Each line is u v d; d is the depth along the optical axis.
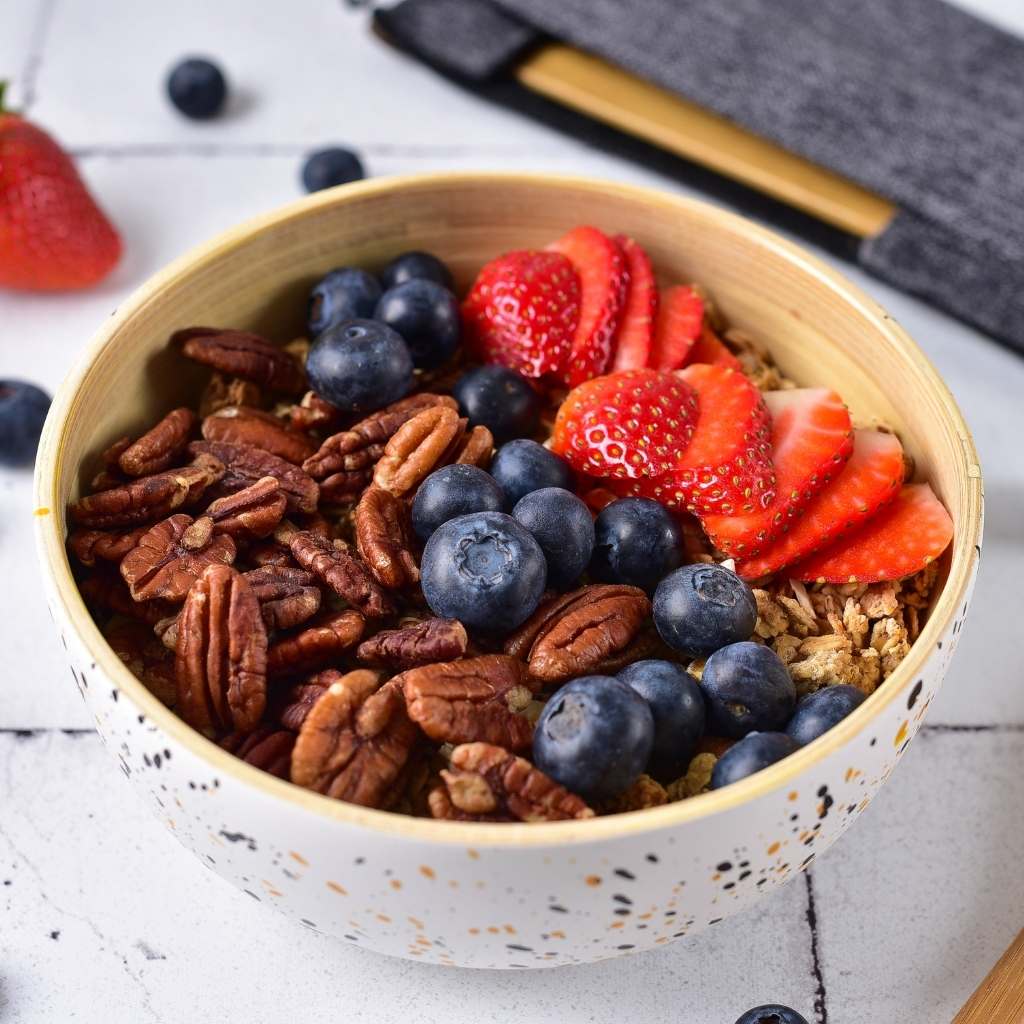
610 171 0.59
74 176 0.56
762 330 0.50
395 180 0.49
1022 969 0.44
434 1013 0.45
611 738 0.41
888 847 0.47
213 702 0.43
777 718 0.43
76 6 0.63
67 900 0.46
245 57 0.62
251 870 0.42
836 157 0.57
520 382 0.48
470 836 0.39
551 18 0.60
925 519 0.46
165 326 0.47
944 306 0.55
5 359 0.55
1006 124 0.58
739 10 0.60
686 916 0.42
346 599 0.44
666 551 0.45
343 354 0.47
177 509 0.46
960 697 0.50
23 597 0.51
